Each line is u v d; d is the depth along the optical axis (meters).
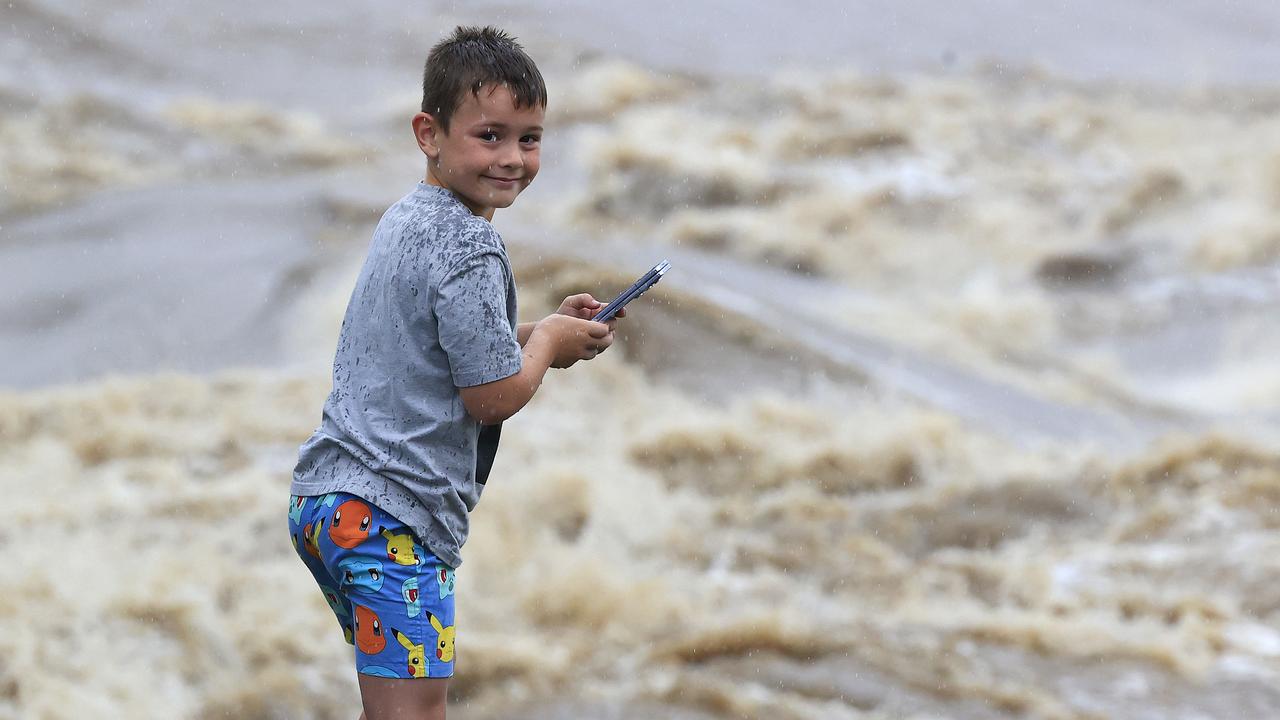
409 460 11.16
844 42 154.12
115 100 109.69
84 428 49.59
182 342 61.97
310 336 63.09
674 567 39.56
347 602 11.91
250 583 34.88
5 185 88.81
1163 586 35.94
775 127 110.81
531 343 11.55
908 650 32.22
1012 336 78.62
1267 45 162.38
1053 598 35.66
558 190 99.50
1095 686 30.31
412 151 110.25
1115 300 83.19
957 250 89.94
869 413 55.03
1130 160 107.31
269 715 29.02
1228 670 31.06
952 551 40.62
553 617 34.62
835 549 40.62
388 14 153.75
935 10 169.38
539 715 28.78
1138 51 158.25
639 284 12.27
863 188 97.44
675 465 49.12
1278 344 76.25
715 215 93.19
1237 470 43.84
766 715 28.67
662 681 30.48
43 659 29.69
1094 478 44.53
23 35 125.75
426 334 11.22
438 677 11.23
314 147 106.25
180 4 144.88
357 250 73.69
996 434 53.81
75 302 65.88
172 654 30.64
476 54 11.42
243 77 128.62
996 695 29.48
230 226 77.94
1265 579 35.75
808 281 85.06
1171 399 69.62
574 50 139.38
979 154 106.94
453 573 11.59
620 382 56.91
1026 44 158.62
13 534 38.53
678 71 133.75
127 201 84.56
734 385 57.94
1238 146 110.38
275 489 43.44
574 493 43.16
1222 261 86.75
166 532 39.53
